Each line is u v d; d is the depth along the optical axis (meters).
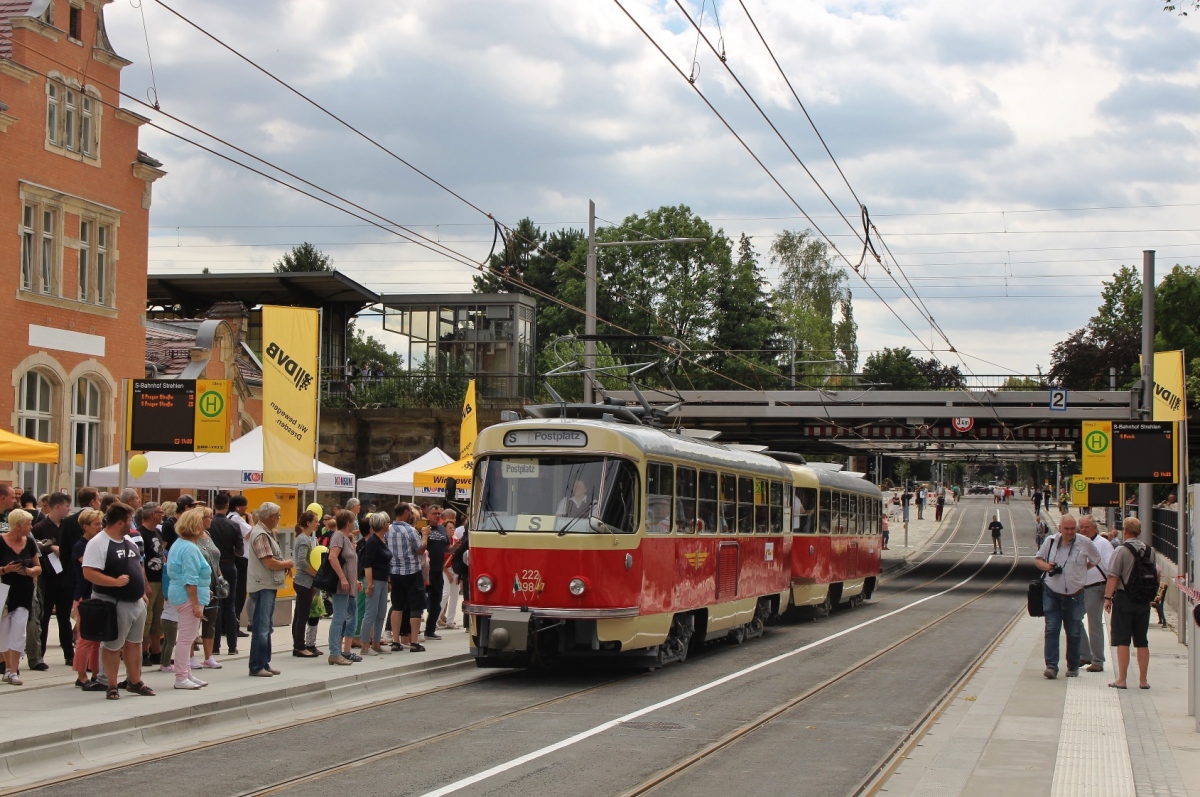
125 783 9.61
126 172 32.19
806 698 15.23
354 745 11.41
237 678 14.59
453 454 43.38
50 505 15.69
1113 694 15.52
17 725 10.91
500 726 12.66
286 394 19.47
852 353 84.88
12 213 28.42
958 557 68.56
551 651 17.45
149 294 48.25
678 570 18.77
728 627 21.69
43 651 15.71
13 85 28.44
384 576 17.83
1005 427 47.81
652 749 11.53
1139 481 23.12
